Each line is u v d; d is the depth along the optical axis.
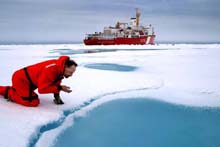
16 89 3.10
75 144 2.69
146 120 3.53
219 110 4.04
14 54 17.42
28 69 3.06
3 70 7.20
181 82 6.00
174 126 3.34
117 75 6.86
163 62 11.80
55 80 3.05
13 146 2.19
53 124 2.91
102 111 3.79
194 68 9.08
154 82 5.88
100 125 3.25
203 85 5.65
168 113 3.85
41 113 3.03
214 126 3.36
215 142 2.88
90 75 6.66
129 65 10.63
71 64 3.00
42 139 2.56
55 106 3.38
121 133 3.06
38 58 13.31
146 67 9.70
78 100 3.89
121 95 4.70
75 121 3.32
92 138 2.85
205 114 3.84
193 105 4.28
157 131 3.15
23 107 3.13
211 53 19.81
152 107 4.11
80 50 27.97
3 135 2.36
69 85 5.06
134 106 4.12
